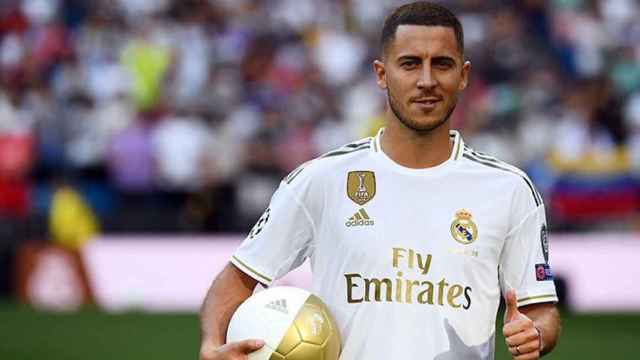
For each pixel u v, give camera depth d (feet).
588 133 176.24
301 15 199.31
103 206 162.71
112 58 183.21
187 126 165.48
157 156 162.20
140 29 188.03
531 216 47.67
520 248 47.65
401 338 46.14
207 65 182.50
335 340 46.39
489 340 47.06
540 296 47.44
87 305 150.61
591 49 199.93
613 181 165.68
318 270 48.01
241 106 174.70
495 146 169.48
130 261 151.02
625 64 199.00
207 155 161.99
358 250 46.80
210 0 197.06
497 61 187.83
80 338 123.13
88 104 171.53
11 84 177.88
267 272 48.44
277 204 48.65
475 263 46.68
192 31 188.96
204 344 47.37
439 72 46.09
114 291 150.71
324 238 47.75
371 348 46.37
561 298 148.25
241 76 182.39
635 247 149.89
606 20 205.98
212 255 151.53
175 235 157.89
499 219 47.09
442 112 46.24
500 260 48.08
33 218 156.15
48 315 140.97
